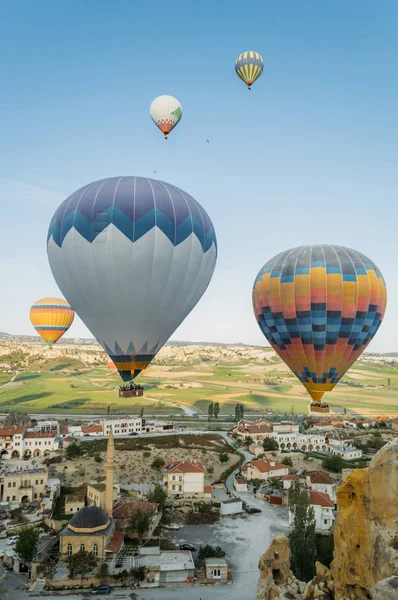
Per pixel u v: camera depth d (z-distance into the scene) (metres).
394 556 29.92
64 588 69.38
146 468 131.00
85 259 53.91
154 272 54.09
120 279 53.66
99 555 76.06
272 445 163.12
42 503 97.62
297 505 67.38
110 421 175.88
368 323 67.12
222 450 156.12
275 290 68.69
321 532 87.06
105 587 68.75
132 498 105.31
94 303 55.69
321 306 65.50
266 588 43.09
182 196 57.31
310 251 68.31
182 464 114.56
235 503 102.44
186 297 58.19
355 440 178.62
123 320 56.03
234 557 80.88
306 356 68.12
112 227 52.84
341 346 66.81
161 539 86.50
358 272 66.19
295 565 63.22
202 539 88.50
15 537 83.56
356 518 34.38
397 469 32.19
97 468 128.12
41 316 166.25
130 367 58.22
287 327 68.25
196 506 105.00
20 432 144.62
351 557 34.25
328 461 143.25
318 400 70.25
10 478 102.25
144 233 53.09
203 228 57.94
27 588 69.00
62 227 55.56
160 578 72.12
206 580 72.12
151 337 57.88
